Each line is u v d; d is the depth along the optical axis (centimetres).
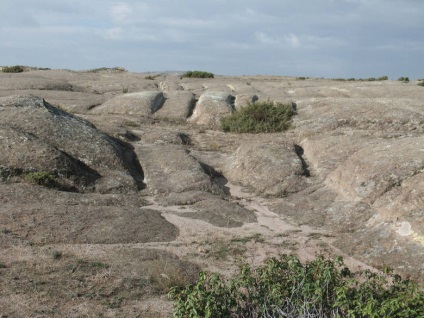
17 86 2478
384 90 2450
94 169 1207
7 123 1277
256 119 1903
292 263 581
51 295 648
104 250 818
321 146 1384
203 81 3294
